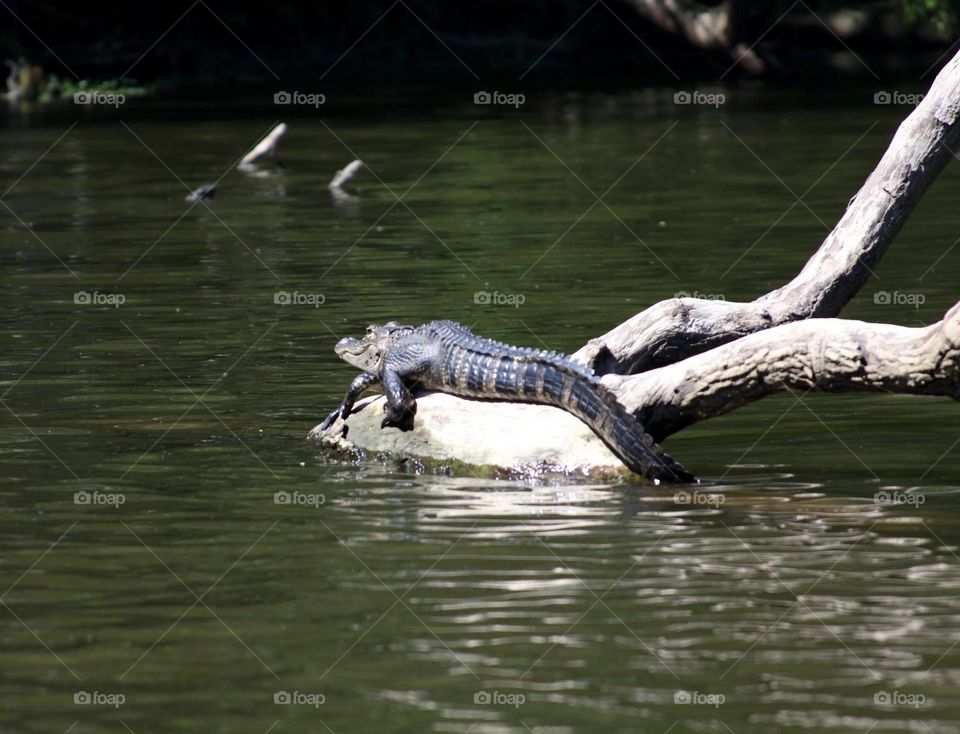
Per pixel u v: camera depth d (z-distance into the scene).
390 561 25.42
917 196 37.22
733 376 31.66
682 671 20.64
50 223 72.50
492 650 21.48
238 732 19.08
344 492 30.06
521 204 76.19
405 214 73.81
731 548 25.81
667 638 21.80
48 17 155.25
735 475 31.00
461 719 19.31
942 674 20.38
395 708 19.69
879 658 20.95
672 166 89.50
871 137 99.94
